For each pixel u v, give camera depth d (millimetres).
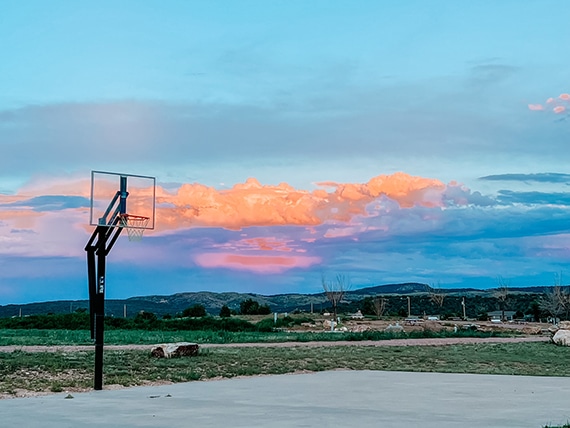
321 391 17875
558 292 78625
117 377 20453
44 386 18344
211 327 59406
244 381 20750
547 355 32531
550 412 13727
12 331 54188
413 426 11789
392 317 84188
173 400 15828
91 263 19375
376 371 24734
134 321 62438
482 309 110625
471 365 27219
